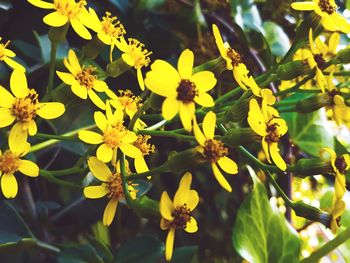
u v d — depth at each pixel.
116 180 0.23
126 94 0.25
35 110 0.22
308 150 0.34
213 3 0.37
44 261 0.29
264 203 0.29
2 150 0.23
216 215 0.39
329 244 0.29
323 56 0.30
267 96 0.24
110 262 0.26
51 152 0.31
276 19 0.40
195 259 0.38
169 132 0.24
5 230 0.25
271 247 0.29
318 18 0.28
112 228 0.34
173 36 0.35
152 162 0.36
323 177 0.37
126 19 0.34
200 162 0.21
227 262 0.38
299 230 0.38
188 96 0.21
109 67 0.25
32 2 0.23
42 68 0.30
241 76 0.24
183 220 0.21
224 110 0.26
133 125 0.24
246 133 0.23
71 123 0.30
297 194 0.41
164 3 0.36
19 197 0.30
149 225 0.36
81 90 0.24
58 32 0.24
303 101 0.27
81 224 0.33
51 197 0.32
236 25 0.35
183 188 0.21
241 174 0.38
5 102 0.22
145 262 0.25
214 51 0.37
